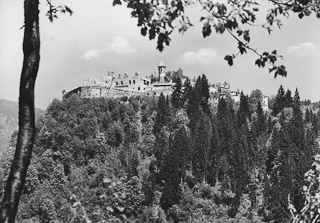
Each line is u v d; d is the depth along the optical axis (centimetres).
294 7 1237
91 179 16825
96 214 1574
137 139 19838
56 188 16000
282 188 16025
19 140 1288
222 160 18325
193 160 18312
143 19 1181
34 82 1322
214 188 17912
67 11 1434
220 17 1138
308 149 19088
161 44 1205
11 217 1241
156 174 17400
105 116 19775
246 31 1234
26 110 1302
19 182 1266
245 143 19688
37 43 1328
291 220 1672
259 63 1280
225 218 16675
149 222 15775
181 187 17300
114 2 1219
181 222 16175
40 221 14112
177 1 1129
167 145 18975
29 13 1325
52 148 17888
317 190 1616
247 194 18000
